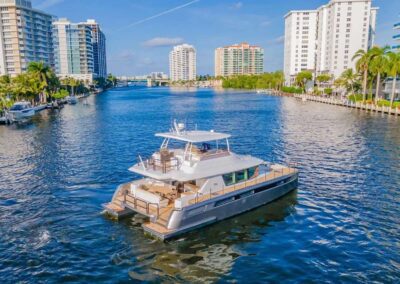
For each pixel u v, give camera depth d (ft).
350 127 208.13
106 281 52.13
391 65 291.79
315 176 105.19
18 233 67.10
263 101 485.15
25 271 54.44
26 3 637.30
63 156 135.33
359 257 58.65
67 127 225.35
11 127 228.84
